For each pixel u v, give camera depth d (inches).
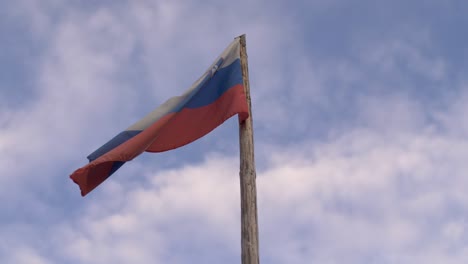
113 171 457.1
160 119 460.8
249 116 458.3
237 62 485.1
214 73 484.1
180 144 458.9
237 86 461.4
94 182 448.1
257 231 386.9
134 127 466.0
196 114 470.3
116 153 425.7
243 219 391.2
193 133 461.1
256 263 371.9
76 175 418.9
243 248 378.6
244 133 438.6
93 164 416.5
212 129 454.0
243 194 402.6
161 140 463.2
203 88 484.4
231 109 443.5
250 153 426.3
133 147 433.7
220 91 477.1
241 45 502.6
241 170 417.1
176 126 468.8
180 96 479.8
